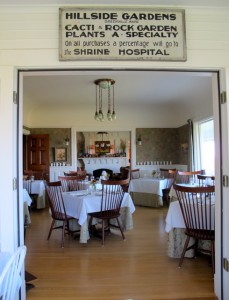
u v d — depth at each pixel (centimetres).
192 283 264
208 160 618
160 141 802
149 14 226
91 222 407
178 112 780
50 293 246
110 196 389
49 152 759
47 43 223
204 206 292
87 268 300
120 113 792
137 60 223
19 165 227
